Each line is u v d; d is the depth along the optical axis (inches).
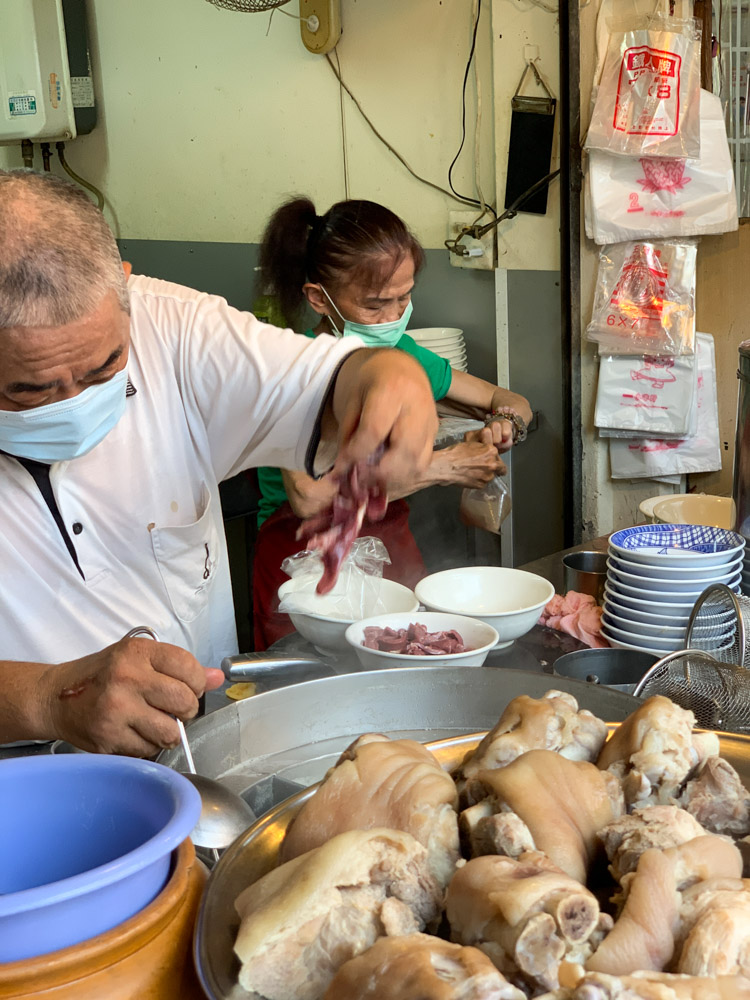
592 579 77.3
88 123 175.6
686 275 126.5
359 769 31.4
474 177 143.6
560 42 128.4
